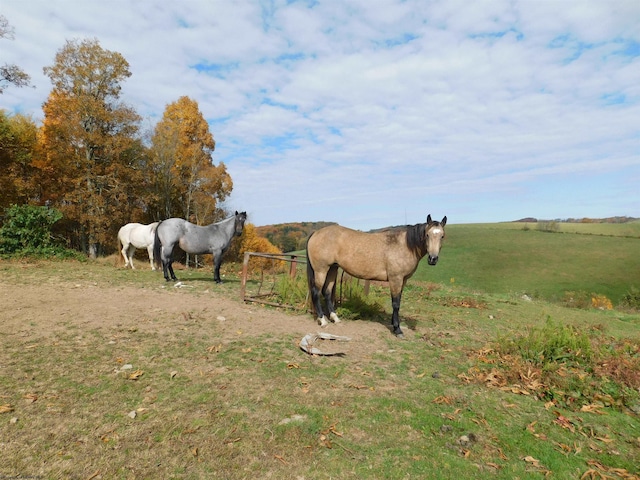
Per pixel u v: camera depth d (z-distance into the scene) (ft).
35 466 8.00
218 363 14.33
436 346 18.60
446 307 30.09
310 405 11.43
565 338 17.75
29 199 66.44
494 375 14.78
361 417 10.94
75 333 16.75
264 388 12.39
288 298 24.95
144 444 9.02
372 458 9.07
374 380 13.78
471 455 9.46
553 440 10.46
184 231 31.45
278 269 51.65
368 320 22.77
